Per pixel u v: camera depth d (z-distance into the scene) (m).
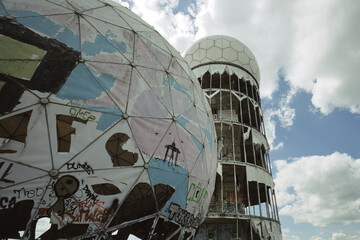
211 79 26.02
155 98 8.79
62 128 6.22
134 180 7.26
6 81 5.77
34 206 5.55
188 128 9.95
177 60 11.59
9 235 5.25
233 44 28.64
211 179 11.65
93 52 7.61
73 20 7.80
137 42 9.52
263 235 18.14
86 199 6.26
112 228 6.73
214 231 19.92
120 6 11.46
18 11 6.75
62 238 5.85
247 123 29.34
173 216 8.68
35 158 5.74
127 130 7.41
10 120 5.62
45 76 6.34
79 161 6.29
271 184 22.30
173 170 8.65
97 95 7.06
